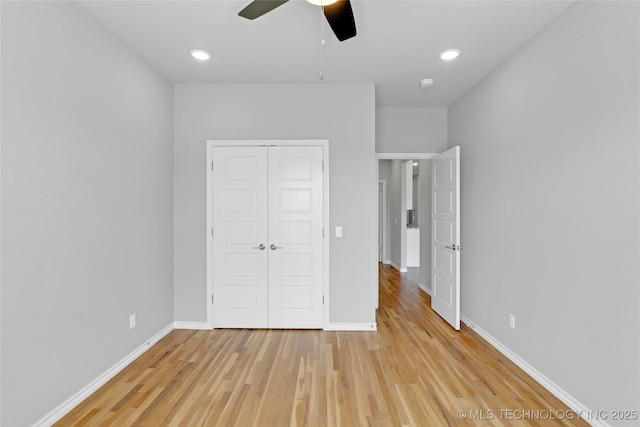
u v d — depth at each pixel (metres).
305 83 3.36
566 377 2.09
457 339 3.14
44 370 1.85
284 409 2.03
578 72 2.00
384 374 2.46
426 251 4.97
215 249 3.41
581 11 1.97
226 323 3.43
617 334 1.74
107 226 2.39
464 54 2.74
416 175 8.42
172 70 3.06
